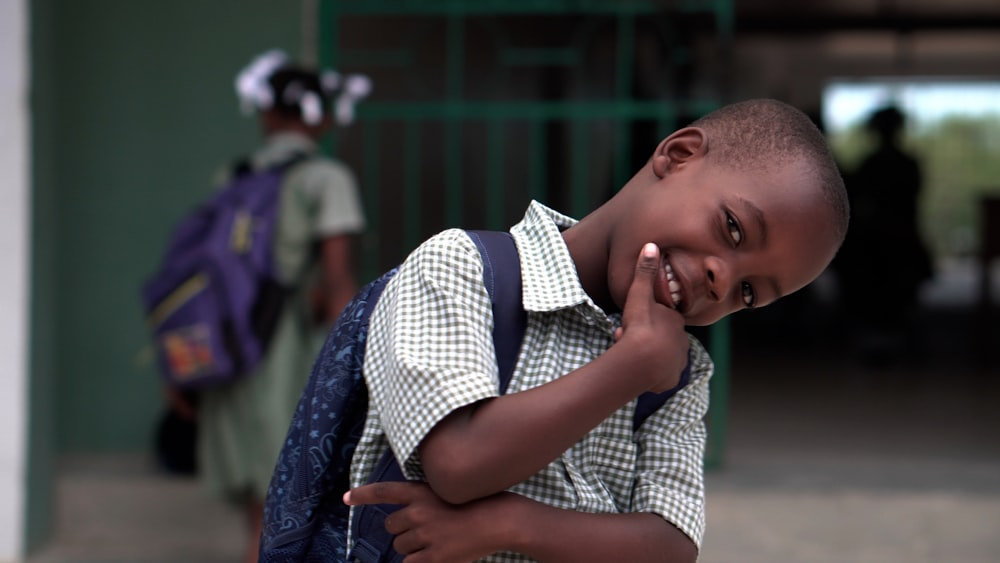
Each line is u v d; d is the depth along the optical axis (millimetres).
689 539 1346
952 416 6184
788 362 8453
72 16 4445
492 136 4727
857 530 4156
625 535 1290
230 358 3127
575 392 1195
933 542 4125
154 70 4469
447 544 1244
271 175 3275
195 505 4164
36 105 3660
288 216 3240
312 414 1432
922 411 6352
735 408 6430
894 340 8383
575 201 4762
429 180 4734
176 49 4461
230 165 3566
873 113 8414
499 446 1191
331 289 3271
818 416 6160
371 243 4738
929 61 14648
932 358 8617
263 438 3182
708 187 1277
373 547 1343
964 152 18547
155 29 4457
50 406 3928
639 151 4727
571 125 4742
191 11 4453
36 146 3676
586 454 1345
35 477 3828
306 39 4480
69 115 4477
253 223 3203
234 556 3979
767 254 1255
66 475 4207
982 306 8781
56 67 4441
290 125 3447
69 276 4516
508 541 1243
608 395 1200
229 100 4480
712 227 1259
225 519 4156
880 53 14297
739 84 13805
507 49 4789
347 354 1434
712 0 4773
